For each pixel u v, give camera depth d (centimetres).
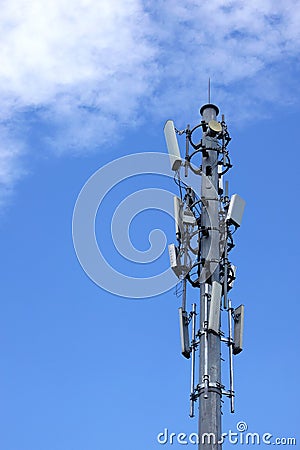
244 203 2119
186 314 2014
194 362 1933
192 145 2205
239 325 1978
